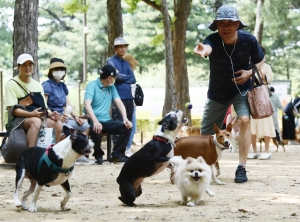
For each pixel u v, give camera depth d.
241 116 9.46
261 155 14.35
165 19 21.92
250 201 7.41
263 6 33.69
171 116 7.25
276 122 17.19
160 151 7.16
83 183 9.33
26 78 11.09
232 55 9.22
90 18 48.62
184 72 24.36
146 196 7.93
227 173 10.88
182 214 6.44
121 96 13.11
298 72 47.03
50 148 6.63
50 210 6.80
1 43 45.28
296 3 35.41
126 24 45.38
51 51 49.16
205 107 9.88
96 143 12.44
